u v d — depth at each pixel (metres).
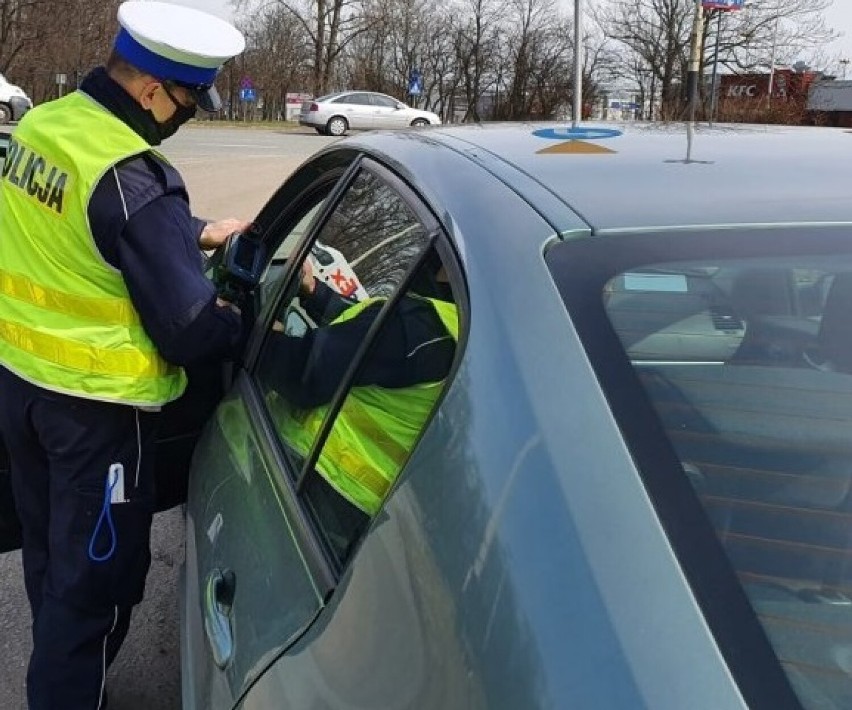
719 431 1.19
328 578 1.38
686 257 1.35
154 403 2.11
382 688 1.13
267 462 1.85
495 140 1.89
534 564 1.03
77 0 38.44
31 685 2.28
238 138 26.64
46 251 2.03
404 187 1.78
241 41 2.17
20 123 2.17
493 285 1.32
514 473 1.11
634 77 48.03
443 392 1.29
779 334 1.35
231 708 1.48
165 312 1.98
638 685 0.92
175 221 2.02
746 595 1.02
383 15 48.62
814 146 1.88
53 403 2.09
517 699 0.96
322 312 1.97
